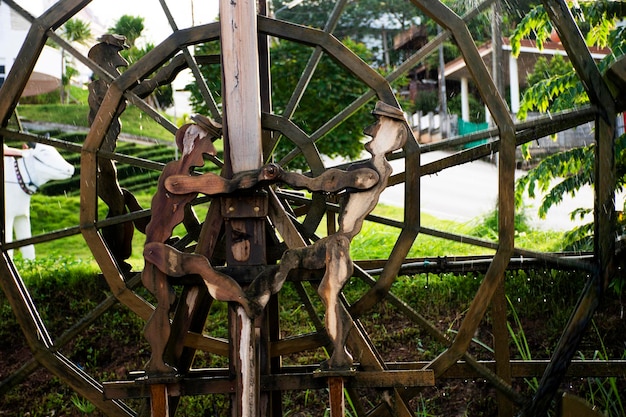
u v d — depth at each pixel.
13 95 5.92
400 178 6.22
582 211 8.15
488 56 18.42
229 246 5.14
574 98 7.92
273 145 6.05
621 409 6.84
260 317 5.21
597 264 5.78
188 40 5.73
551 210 12.47
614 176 5.78
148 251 5.04
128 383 5.15
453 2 9.92
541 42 8.15
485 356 7.73
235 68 5.20
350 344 5.38
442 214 13.40
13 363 8.36
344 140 13.20
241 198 5.12
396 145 5.04
